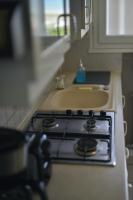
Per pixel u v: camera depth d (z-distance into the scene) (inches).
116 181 41.0
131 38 96.7
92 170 43.8
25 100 18.1
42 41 22.2
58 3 33.2
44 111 66.8
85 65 100.7
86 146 48.0
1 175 28.4
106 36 97.0
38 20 19.9
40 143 36.5
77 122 60.1
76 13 46.6
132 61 100.3
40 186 29.7
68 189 39.4
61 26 34.3
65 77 95.2
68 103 84.1
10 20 17.9
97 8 94.3
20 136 30.5
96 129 56.4
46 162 38.8
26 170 30.8
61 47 30.6
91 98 83.4
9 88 18.0
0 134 30.9
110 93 79.6
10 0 18.5
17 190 29.6
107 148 48.9
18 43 17.8
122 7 95.3
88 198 37.5
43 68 21.2
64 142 51.6
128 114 105.4
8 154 27.7
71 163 45.6
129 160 96.8
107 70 101.0
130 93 103.5
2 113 46.6
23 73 17.9
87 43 97.7
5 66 17.9
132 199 73.2
